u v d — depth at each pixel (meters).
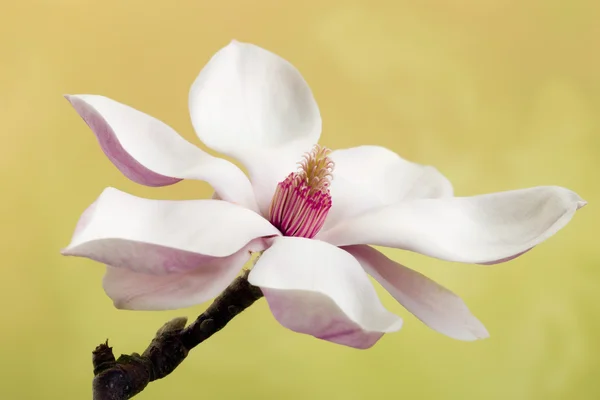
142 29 1.08
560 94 1.12
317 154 0.76
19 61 1.06
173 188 1.05
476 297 1.07
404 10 1.12
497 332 1.07
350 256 0.73
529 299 1.07
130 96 1.07
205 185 1.06
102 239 0.69
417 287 0.75
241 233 0.73
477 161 1.12
